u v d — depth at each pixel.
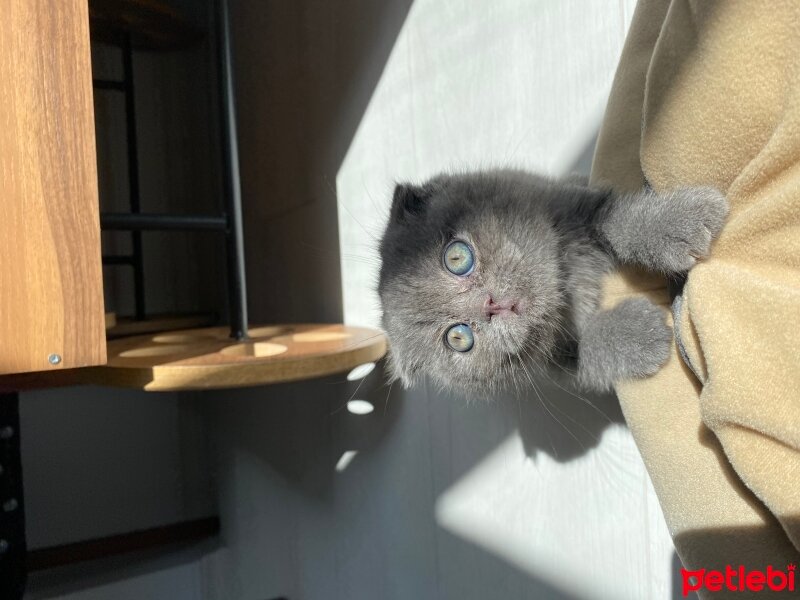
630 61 0.25
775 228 0.17
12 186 0.27
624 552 0.29
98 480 0.82
